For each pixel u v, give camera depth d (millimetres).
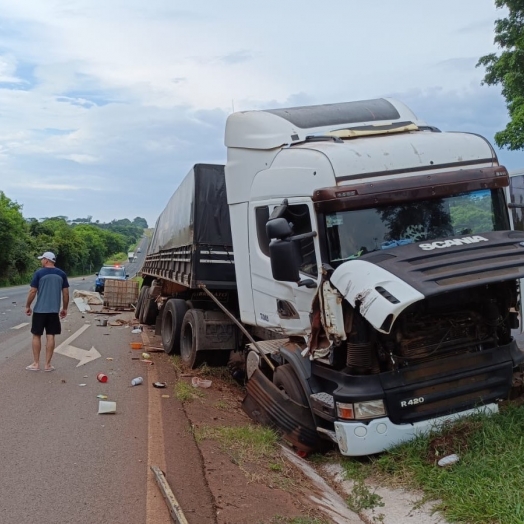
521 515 3713
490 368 5445
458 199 5727
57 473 5168
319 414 5613
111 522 4258
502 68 15297
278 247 5473
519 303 5703
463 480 4344
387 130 6484
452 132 6309
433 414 5273
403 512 4402
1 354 11094
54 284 9547
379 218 5543
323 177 5598
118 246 160750
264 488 4730
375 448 5102
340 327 5148
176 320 10695
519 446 4625
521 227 6508
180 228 11016
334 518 4391
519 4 14438
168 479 4969
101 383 8648
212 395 8078
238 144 7438
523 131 15453
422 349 5301
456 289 4535
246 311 7387
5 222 49812
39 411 7094
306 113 7027
